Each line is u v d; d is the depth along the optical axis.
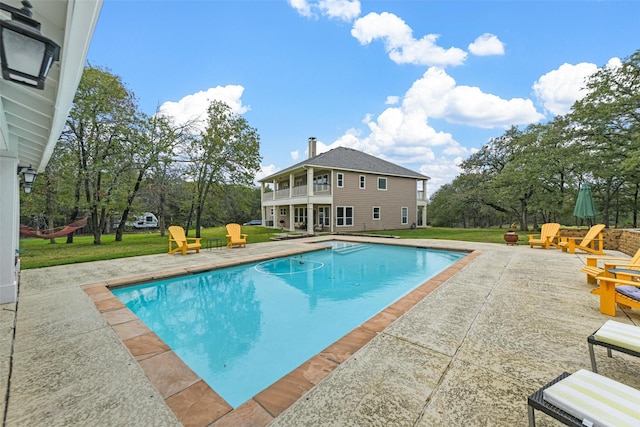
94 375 2.41
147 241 15.11
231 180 16.70
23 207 15.02
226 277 7.38
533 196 18.58
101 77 13.11
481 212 29.72
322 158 20.33
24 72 1.48
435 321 3.42
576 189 17.17
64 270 6.88
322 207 21.12
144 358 2.70
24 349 2.89
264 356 3.58
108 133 13.78
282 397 2.03
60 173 13.41
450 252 10.51
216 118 16.09
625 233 8.79
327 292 6.25
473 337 2.98
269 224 28.56
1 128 3.10
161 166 15.91
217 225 34.69
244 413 1.88
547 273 5.96
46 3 1.60
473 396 2.01
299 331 4.30
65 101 2.38
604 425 1.26
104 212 15.08
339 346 2.80
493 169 24.52
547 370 2.34
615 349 2.08
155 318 4.84
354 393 2.06
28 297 4.71
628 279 4.04
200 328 4.43
